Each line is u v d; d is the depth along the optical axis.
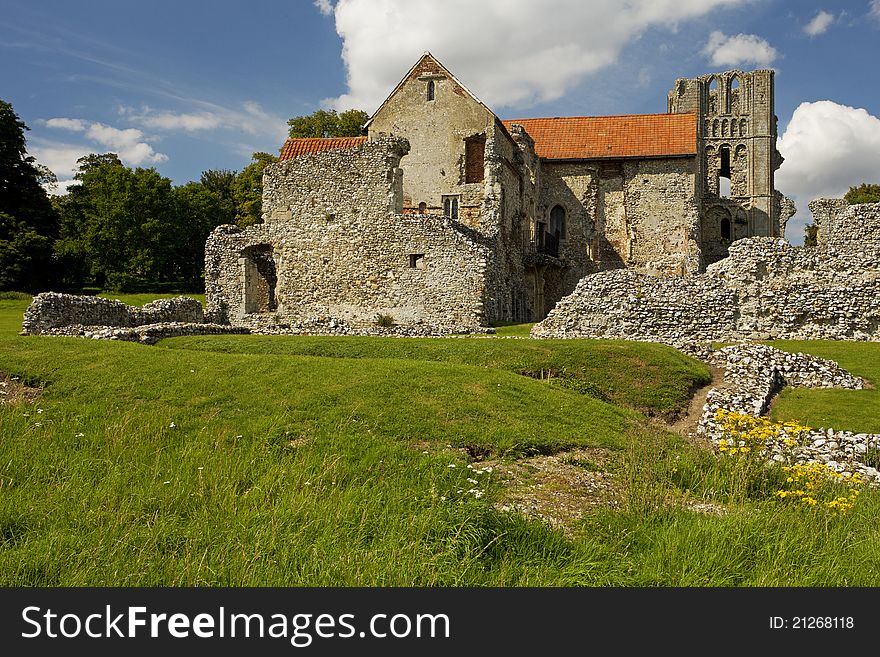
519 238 39.28
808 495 8.90
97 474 8.69
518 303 38.62
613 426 12.45
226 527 7.09
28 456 9.12
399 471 9.23
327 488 8.51
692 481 9.89
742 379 17.62
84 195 60.19
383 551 6.83
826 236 36.62
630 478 9.10
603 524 7.97
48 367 13.88
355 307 30.98
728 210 57.47
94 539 6.75
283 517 7.30
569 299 24.39
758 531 7.50
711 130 67.81
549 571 6.75
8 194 49.16
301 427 11.10
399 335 25.34
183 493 7.97
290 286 31.94
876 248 23.81
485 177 35.50
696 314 23.48
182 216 58.66
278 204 32.09
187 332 22.09
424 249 30.11
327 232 31.44
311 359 14.95
